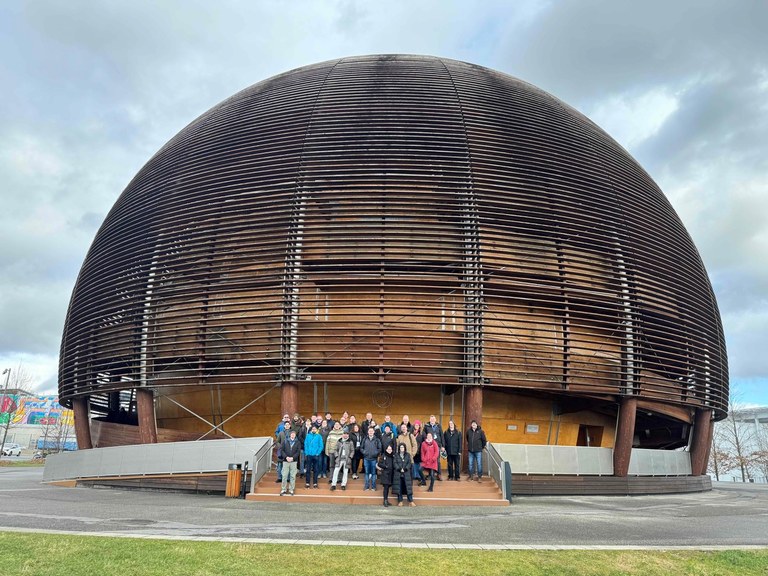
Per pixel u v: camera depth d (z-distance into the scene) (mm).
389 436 13297
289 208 19750
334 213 19578
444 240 18859
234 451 16250
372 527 9609
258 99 24609
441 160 20500
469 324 17984
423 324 17875
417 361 17797
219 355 18359
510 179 20578
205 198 21078
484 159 20734
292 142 21484
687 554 7730
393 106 22438
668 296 21594
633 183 23672
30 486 18844
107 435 22344
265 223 19578
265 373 17641
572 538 8922
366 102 22703
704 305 23781
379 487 14609
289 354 17766
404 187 19781
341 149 20953
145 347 19484
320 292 18406
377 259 18547
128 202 23812
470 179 20078
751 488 27734
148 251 21062
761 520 12117
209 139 23219
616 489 18484
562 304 19016
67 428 71625
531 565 6980
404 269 18891
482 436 15430
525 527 9945
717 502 16984
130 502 13359
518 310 19203
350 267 18656
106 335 20922
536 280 19156
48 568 6164
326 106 22719
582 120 25891
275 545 7508
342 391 19172
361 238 18875
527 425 20109
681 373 21609
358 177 20031
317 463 14492
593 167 22516
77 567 6234
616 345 19266
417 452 14805
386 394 19141
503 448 17250
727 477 64875
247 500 13867
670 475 21109
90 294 22656
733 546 8508
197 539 7812
